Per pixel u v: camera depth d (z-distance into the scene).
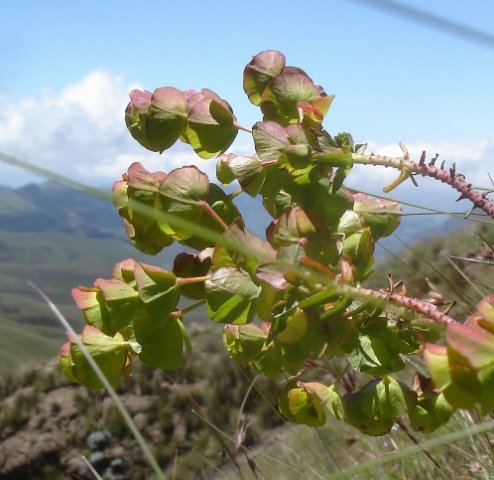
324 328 0.27
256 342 0.31
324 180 0.29
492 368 0.19
